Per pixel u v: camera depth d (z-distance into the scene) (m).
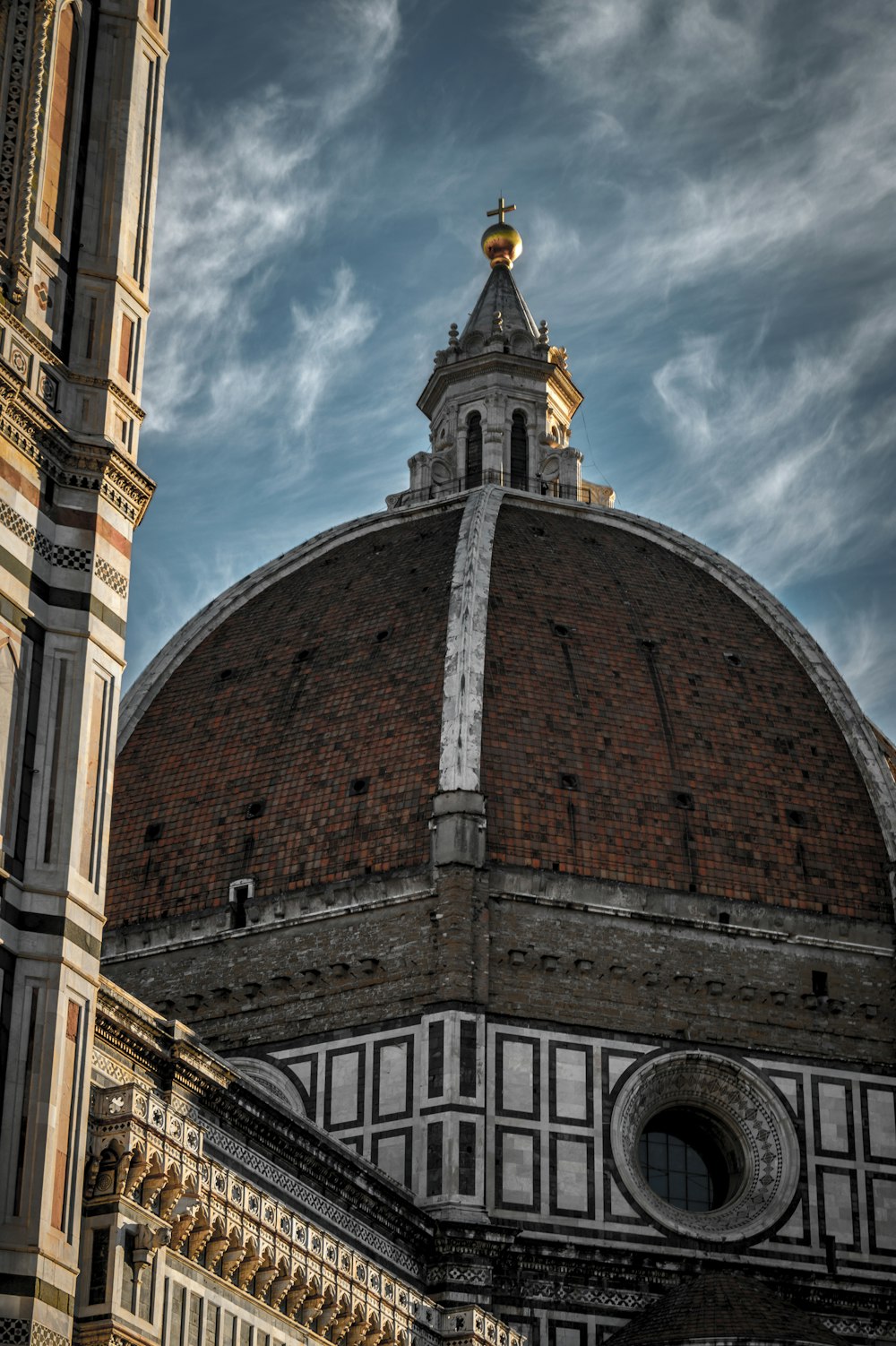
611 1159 100.06
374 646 115.38
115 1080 64.69
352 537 129.38
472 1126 97.88
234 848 109.81
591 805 107.56
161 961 108.19
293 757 111.75
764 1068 104.88
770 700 116.19
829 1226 102.19
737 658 118.19
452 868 103.38
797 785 112.50
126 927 109.50
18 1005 43.34
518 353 143.38
